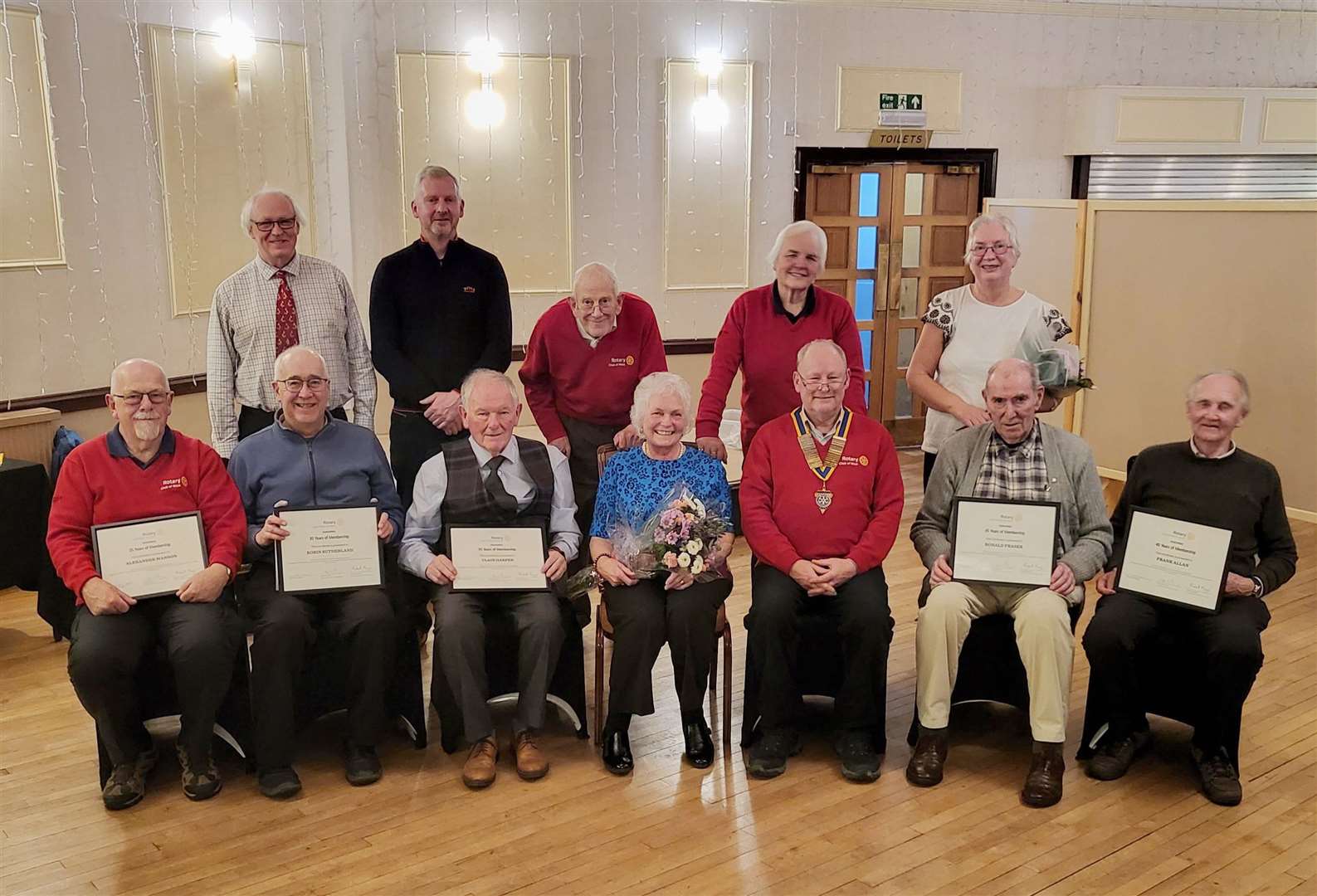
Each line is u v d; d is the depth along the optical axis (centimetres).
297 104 597
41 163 501
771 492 337
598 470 388
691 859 281
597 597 457
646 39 655
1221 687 306
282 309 374
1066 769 327
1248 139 768
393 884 271
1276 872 275
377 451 345
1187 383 516
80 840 290
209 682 305
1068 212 552
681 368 703
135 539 306
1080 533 332
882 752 330
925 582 336
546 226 652
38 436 462
